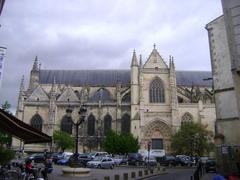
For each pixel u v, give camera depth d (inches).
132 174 1267.2
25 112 3174.2
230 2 451.2
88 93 3499.0
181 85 3703.3
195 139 2655.0
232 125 1136.8
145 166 2218.3
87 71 3944.4
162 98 3169.3
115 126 3174.2
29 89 3580.2
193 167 2201.0
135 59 3294.8
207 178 1152.2
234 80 432.1
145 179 1243.2
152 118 3085.6
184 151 2706.7
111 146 2751.0
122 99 3348.9
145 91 3181.6
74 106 3225.9
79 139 3090.6
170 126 3058.6
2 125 685.9
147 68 3243.1
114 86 3631.9
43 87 3663.9
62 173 1300.4
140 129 3014.3
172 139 2800.2
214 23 1290.6
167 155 2623.0
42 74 3843.5
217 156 1002.1
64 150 3038.9
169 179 1201.4
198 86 3523.6
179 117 3065.9
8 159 1184.2
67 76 3855.8
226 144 1110.4
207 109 3125.0
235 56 433.4
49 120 3102.9
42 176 1037.2
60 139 2832.2
